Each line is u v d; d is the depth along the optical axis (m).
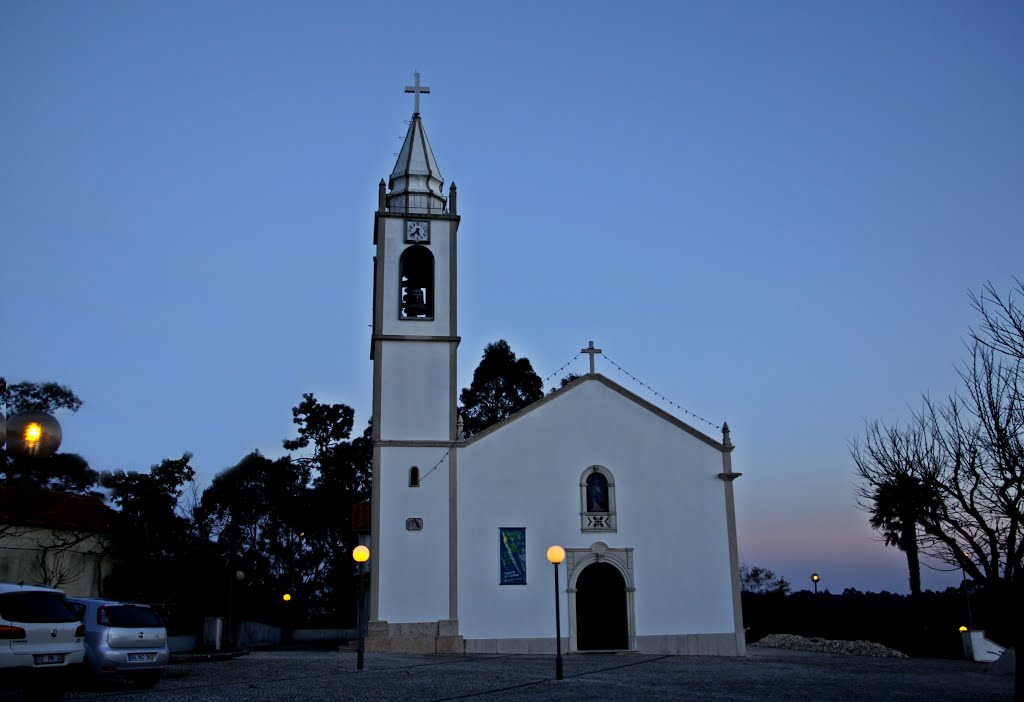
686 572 34.28
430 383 34.75
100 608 18.89
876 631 44.66
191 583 41.16
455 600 32.66
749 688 20.86
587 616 33.66
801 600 49.44
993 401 20.55
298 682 20.64
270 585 57.94
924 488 21.64
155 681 19.41
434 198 37.50
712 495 35.12
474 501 33.72
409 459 33.84
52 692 16.38
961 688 21.45
